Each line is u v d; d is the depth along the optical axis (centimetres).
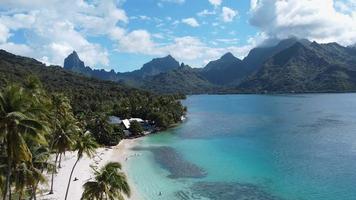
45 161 5106
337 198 7350
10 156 3675
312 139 14000
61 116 7931
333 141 13450
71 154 10969
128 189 5422
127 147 13012
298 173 9250
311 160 10612
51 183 7738
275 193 7712
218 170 9669
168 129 17538
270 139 14300
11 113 3469
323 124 18275
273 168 9781
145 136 15462
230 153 11819
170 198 7488
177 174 9325
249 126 18350
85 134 8069
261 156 11300
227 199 7375
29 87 7619
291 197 7469
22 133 3594
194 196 7588
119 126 14838
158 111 18250
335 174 9044
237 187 8175
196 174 9300
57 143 7119
